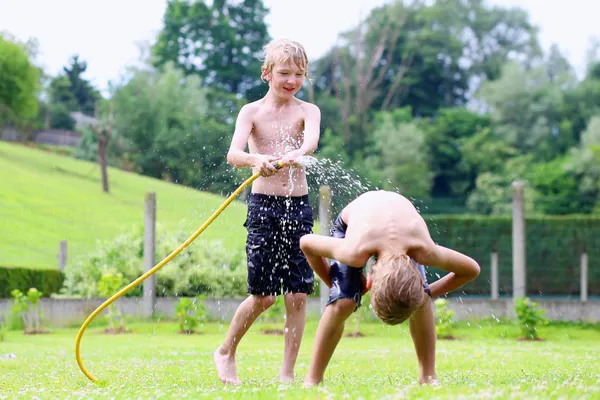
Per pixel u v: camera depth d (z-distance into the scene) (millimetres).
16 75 36094
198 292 11219
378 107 40156
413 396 2891
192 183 29422
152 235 10586
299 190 4426
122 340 8516
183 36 39938
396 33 38688
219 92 37688
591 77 38875
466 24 43812
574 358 6051
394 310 3047
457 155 35562
